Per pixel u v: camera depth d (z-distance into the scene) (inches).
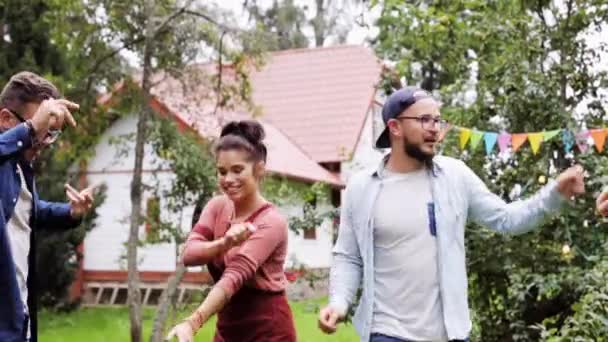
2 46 542.0
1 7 541.3
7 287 118.3
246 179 127.4
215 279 130.9
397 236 136.6
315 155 839.1
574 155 284.0
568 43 297.6
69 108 123.3
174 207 421.4
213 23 380.2
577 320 214.7
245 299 127.0
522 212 134.6
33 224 132.8
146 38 380.5
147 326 542.3
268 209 129.2
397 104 139.4
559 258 267.6
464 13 327.0
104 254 751.1
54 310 626.8
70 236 600.1
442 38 314.8
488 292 287.3
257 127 130.3
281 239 127.7
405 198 138.3
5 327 117.9
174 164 405.7
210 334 448.5
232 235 116.9
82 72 399.2
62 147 437.7
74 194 147.7
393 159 141.9
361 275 145.5
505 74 287.4
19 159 128.0
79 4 374.0
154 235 423.5
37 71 542.6
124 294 742.5
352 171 440.5
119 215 743.7
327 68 957.2
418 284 134.9
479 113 296.2
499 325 288.7
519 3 302.8
